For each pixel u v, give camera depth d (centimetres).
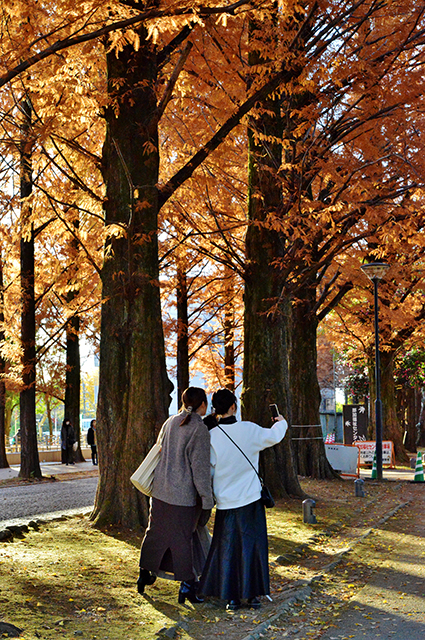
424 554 795
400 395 3609
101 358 928
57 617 488
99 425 906
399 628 500
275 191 1291
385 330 2478
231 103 1087
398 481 1755
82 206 1023
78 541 761
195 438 528
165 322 2141
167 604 544
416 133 1325
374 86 1123
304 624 513
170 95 936
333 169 1194
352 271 1733
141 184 946
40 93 827
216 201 1404
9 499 1343
